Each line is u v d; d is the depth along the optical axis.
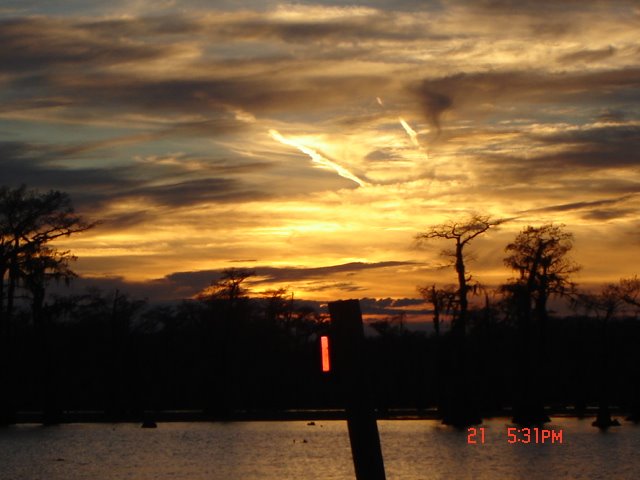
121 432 60.66
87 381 95.38
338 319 14.69
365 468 14.38
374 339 113.56
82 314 85.94
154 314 107.62
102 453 43.81
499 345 91.06
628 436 54.19
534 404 69.88
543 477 33.81
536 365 72.44
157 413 92.62
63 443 50.00
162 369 105.75
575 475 34.44
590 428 62.78
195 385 105.06
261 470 36.84
